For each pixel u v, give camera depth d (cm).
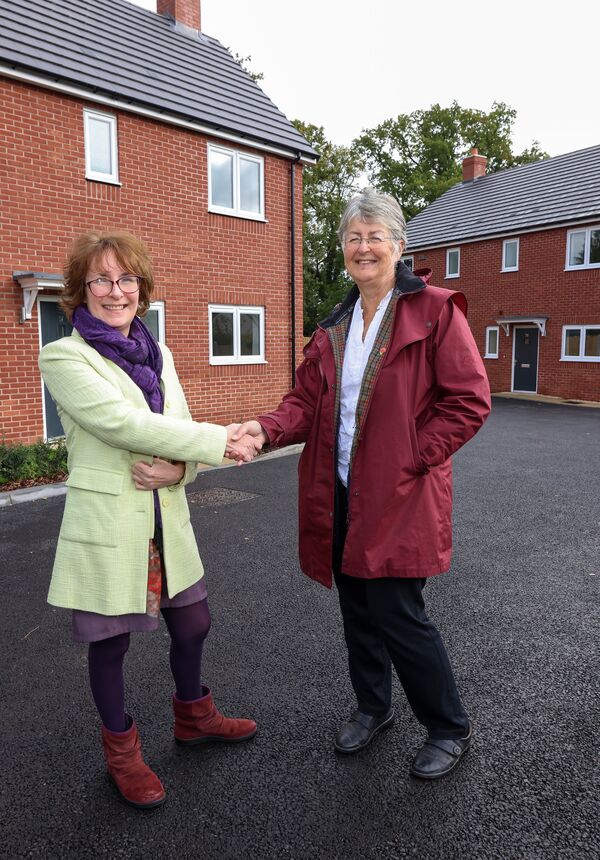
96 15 1101
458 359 221
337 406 240
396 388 221
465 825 212
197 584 240
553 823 212
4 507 667
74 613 217
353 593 252
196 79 1137
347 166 3222
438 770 235
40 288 854
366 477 225
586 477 795
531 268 1978
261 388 1187
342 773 241
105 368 213
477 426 220
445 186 3484
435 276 2327
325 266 3381
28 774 243
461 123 3769
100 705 223
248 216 1135
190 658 246
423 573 224
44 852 204
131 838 209
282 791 231
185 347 1062
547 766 242
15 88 835
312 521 250
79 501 213
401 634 230
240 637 357
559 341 1911
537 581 439
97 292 213
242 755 253
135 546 214
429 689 235
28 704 294
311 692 299
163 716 282
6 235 837
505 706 284
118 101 931
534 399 1881
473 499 682
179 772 242
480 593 418
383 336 228
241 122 1113
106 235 217
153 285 232
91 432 208
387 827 212
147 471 211
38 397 886
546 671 315
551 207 1981
